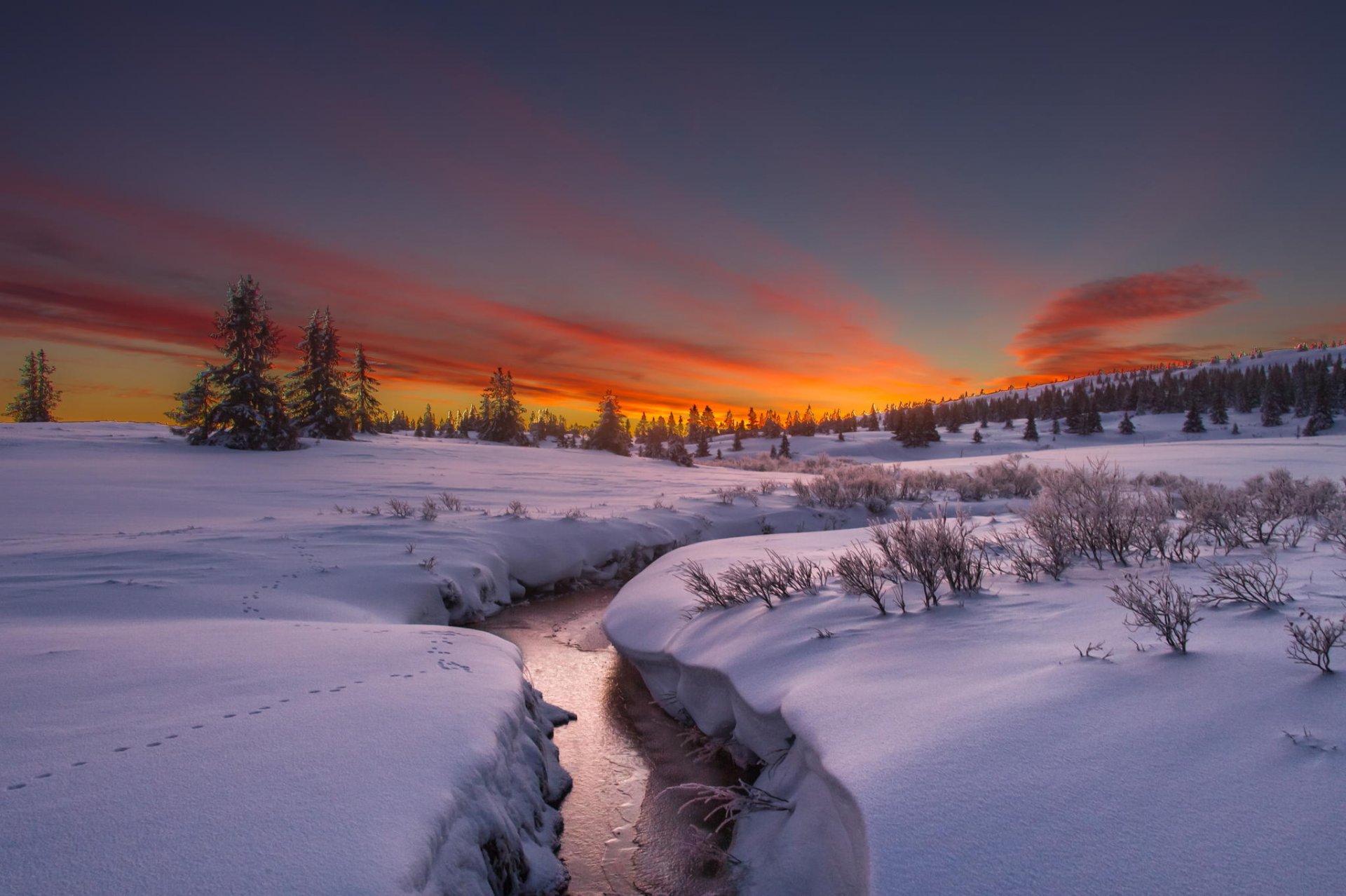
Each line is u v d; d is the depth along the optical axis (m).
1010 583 5.61
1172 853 2.07
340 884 2.12
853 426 170.75
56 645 4.46
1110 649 3.68
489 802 3.20
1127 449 38.62
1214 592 4.42
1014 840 2.27
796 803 3.67
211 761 2.86
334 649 4.79
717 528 17.00
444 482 22.48
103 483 17.77
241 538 10.22
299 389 40.56
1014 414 137.38
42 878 2.01
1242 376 128.75
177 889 2.02
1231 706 2.80
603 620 8.41
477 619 9.62
